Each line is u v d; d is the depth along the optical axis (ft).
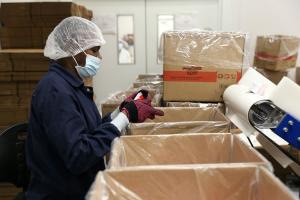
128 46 12.17
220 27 11.91
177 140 3.81
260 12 11.86
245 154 3.39
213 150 3.84
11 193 7.36
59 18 8.28
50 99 3.62
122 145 3.68
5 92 7.65
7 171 4.98
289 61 10.18
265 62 10.57
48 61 7.48
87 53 4.30
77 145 3.50
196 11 11.87
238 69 5.67
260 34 12.01
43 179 3.95
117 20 11.96
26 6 8.29
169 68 5.78
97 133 3.77
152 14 11.92
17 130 5.03
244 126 4.35
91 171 4.08
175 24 11.97
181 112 5.34
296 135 3.28
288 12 11.89
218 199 2.85
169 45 5.73
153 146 3.79
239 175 2.79
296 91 3.36
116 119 4.00
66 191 4.01
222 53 5.66
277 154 4.01
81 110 4.04
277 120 3.54
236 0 11.74
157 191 2.81
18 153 4.99
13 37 8.43
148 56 12.22
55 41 4.20
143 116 4.23
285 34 12.05
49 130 3.57
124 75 12.39
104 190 2.66
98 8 11.86
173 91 5.86
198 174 2.81
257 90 4.45
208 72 5.72
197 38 5.67
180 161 3.84
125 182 2.76
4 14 8.36
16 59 7.50
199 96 5.83
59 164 3.94
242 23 11.93
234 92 4.79
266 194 2.64
